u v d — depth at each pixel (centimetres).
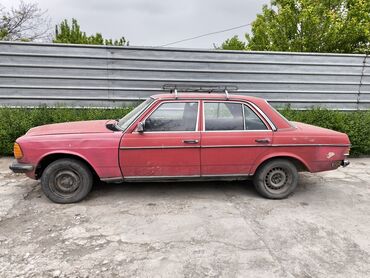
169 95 435
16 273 271
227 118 435
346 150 458
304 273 282
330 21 974
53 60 716
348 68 841
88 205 417
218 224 371
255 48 1260
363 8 978
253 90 811
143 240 330
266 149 435
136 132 412
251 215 399
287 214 406
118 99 762
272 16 1177
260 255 308
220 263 293
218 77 790
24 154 401
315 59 819
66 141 403
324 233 358
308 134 445
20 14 1458
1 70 701
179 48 758
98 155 407
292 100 834
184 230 354
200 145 421
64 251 307
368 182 548
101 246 317
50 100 734
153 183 510
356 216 407
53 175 411
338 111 796
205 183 519
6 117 644
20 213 389
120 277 269
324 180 556
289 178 454
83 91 743
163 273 276
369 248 329
